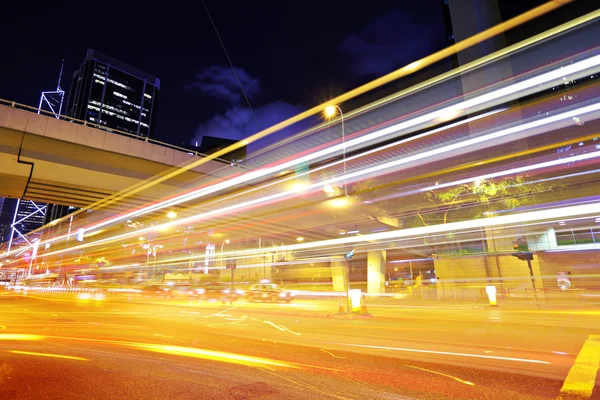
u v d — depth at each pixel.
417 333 9.69
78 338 9.16
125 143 30.91
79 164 30.09
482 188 29.70
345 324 11.86
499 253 27.94
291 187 36.75
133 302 25.62
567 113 36.69
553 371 5.64
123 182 33.34
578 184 31.22
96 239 71.75
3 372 5.81
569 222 30.16
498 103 39.62
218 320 13.38
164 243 66.31
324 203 34.78
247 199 39.06
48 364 6.34
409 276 46.19
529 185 30.31
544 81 38.75
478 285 28.41
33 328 11.20
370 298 31.17
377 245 38.12
